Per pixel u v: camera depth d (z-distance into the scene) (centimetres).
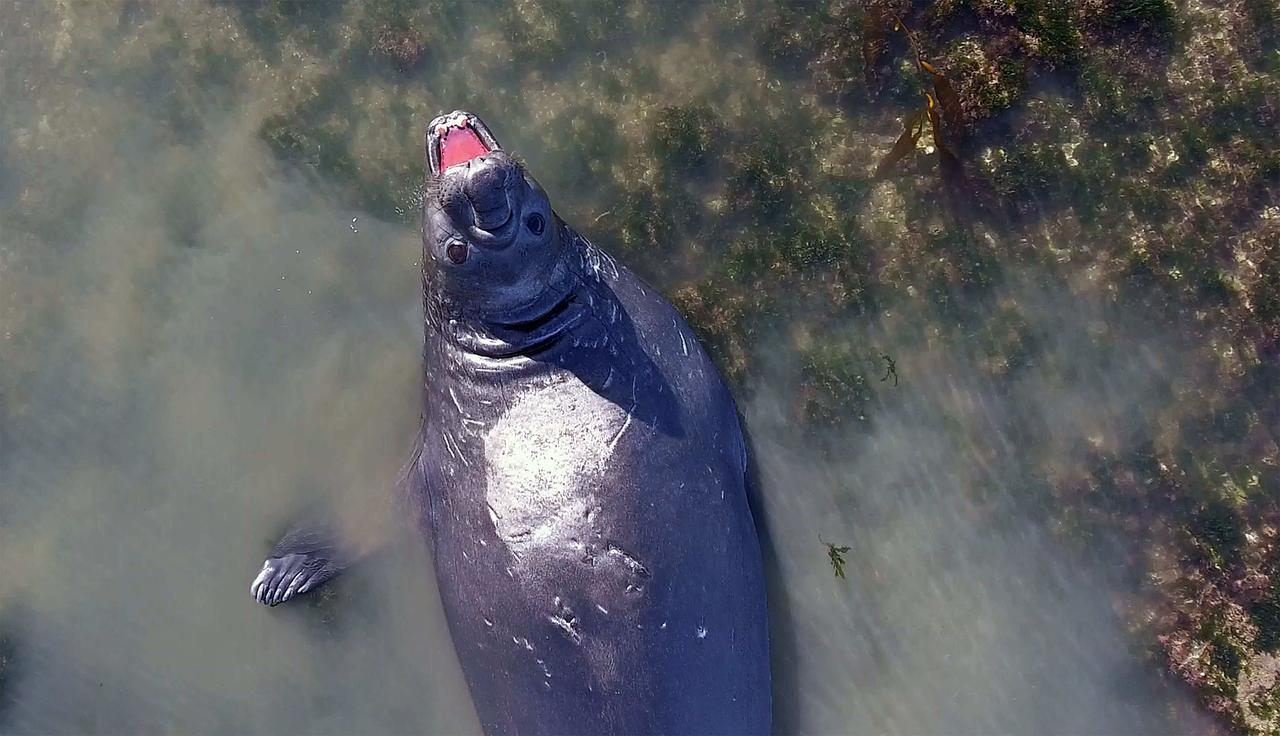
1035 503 498
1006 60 504
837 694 496
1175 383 498
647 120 509
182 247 511
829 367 501
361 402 501
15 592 503
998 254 503
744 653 461
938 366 502
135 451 505
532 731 454
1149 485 495
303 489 499
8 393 509
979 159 505
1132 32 502
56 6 514
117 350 508
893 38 506
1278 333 493
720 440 471
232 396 505
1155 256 498
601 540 439
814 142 508
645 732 443
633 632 439
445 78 512
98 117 514
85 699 501
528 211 432
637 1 512
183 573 502
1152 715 490
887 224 505
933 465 500
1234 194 498
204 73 514
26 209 513
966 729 495
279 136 510
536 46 511
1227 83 500
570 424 445
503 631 447
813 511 499
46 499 506
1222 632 489
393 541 490
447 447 460
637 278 482
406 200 508
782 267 504
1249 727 484
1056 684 493
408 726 496
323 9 513
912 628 496
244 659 499
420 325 502
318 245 508
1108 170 501
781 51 508
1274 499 492
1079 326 501
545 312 445
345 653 497
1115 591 495
